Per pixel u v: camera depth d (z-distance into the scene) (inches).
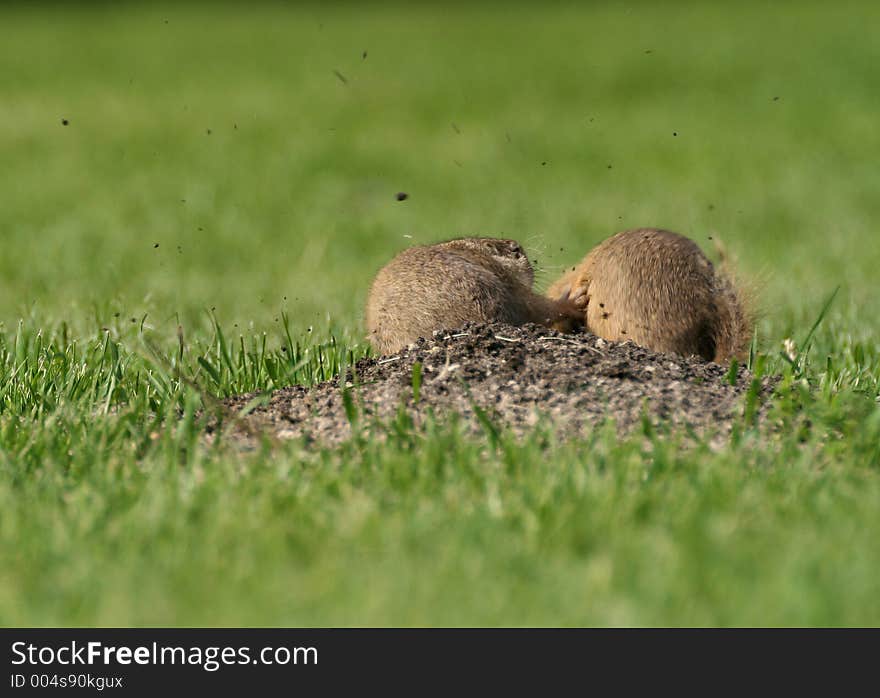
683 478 712.4
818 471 738.2
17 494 719.1
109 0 7362.2
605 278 1003.3
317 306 1424.7
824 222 2080.5
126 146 3080.7
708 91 3782.0
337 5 7308.1
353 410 812.6
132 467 752.3
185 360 1069.8
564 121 3371.1
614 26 5713.6
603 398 834.2
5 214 2244.1
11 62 4677.7
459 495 689.0
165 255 1865.2
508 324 959.0
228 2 7436.0
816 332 1204.5
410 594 580.1
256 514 669.3
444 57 4763.8
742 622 557.9
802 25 5265.8
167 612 572.4
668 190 2421.3
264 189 2518.5
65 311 1341.0
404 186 2564.0
